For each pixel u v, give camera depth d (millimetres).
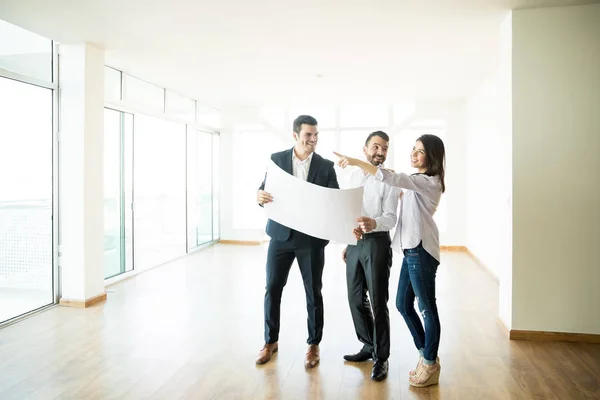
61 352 3008
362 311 2729
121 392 2430
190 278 5379
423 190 2369
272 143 8391
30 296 3963
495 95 5281
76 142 4164
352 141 8078
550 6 3262
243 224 8461
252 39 4121
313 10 3422
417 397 2379
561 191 3273
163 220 6391
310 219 2455
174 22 3678
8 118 3670
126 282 5168
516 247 3332
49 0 3215
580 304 3264
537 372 2721
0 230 3600
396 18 3566
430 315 2438
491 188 5539
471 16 3504
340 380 2582
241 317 3814
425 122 7762
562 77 3262
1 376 2631
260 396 2385
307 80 5824
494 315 3928
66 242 4195
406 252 2455
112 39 4098
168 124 6523
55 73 4180
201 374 2664
